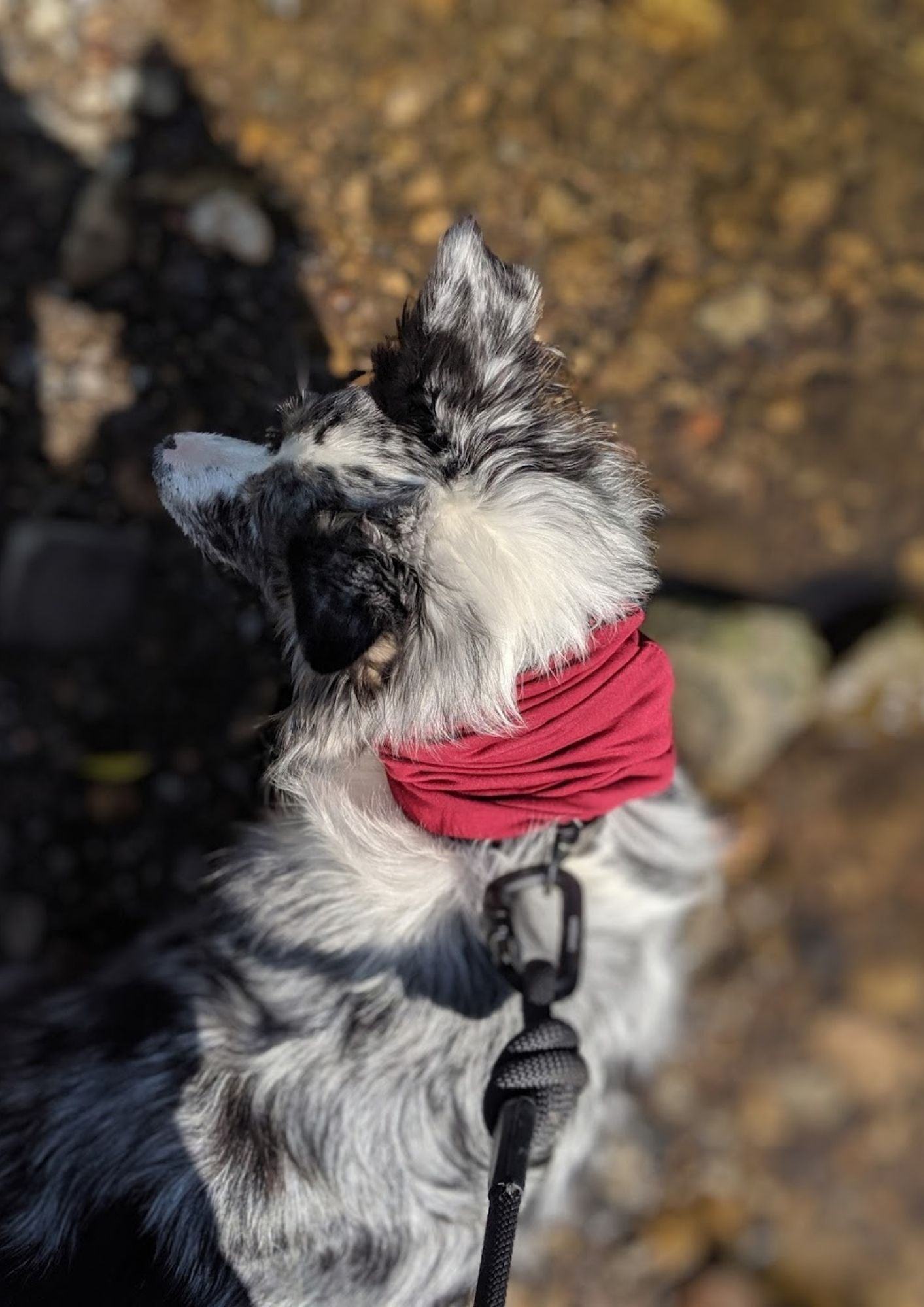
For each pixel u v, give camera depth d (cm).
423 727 65
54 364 95
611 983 80
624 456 73
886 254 109
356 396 70
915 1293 108
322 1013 75
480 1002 76
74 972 96
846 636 107
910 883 109
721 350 106
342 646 62
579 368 93
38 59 97
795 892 108
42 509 96
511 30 103
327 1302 73
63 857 97
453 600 65
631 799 69
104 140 97
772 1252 107
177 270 95
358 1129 73
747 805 107
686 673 102
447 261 69
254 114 99
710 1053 107
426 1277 75
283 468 70
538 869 73
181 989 79
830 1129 108
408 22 101
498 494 66
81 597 95
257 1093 74
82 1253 72
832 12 109
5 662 96
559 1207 89
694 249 105
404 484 67
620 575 67
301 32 100
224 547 74
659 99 106
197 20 99
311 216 96
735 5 108
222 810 98
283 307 93
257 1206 72
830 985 109
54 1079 78
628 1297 104
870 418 108
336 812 73
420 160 99
